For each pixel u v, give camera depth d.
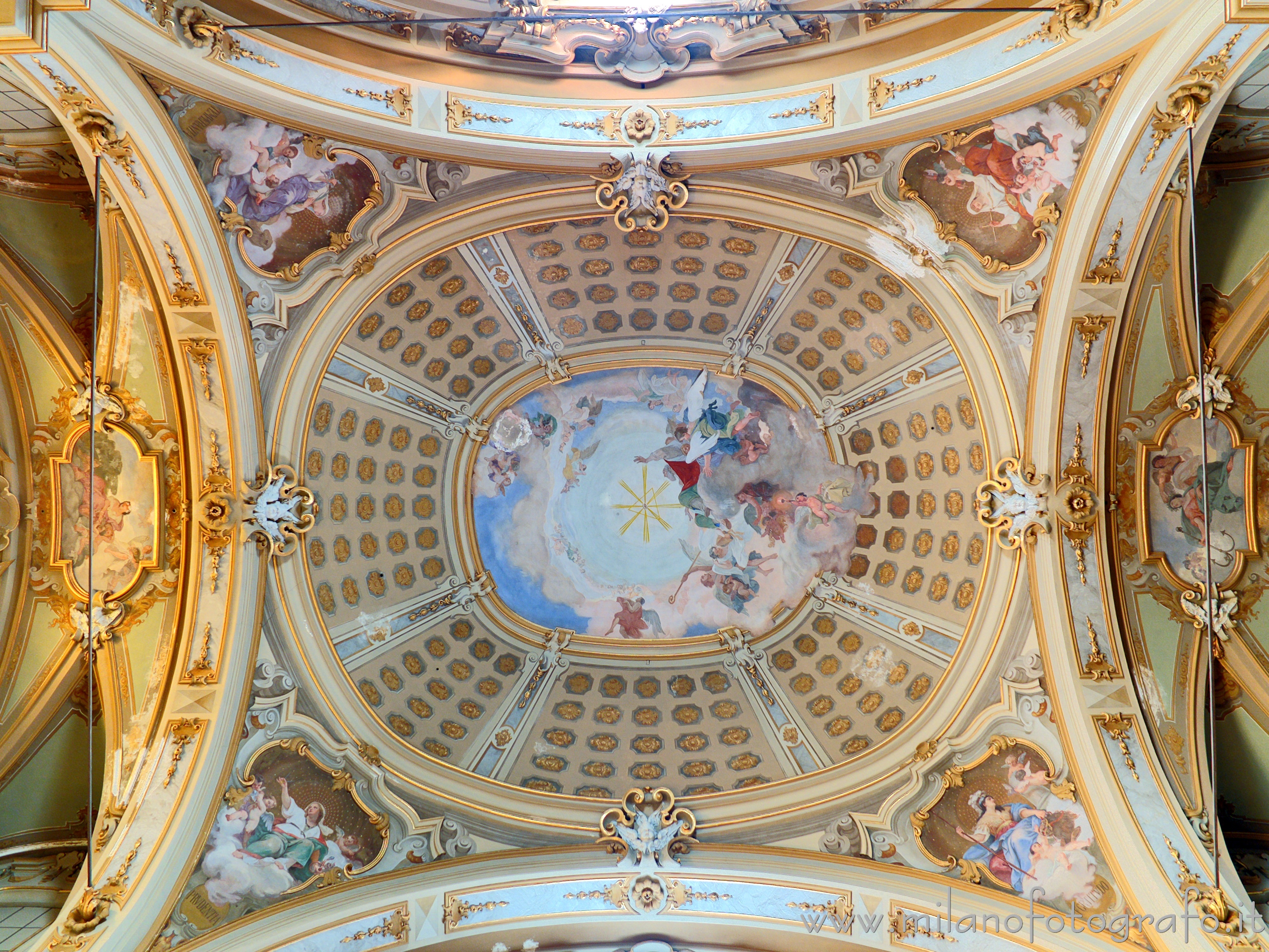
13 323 12.88
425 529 16.42
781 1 12.40
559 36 12.60
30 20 9.13
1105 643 13.03
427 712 15.27
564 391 17.02
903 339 14.56
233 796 12.69
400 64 12.28
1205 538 12.57
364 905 12.70
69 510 13.44
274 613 13.45
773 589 17.00
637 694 16.64
